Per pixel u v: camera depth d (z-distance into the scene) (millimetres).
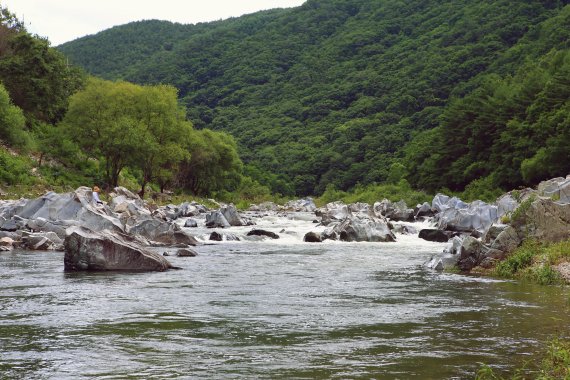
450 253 22406
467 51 171250
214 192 115375
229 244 31797
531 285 17781
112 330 11641
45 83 80062
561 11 153625
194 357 9781
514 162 69875
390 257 25828
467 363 9477
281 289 16906
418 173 94812
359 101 191625
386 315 13258
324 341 10891
